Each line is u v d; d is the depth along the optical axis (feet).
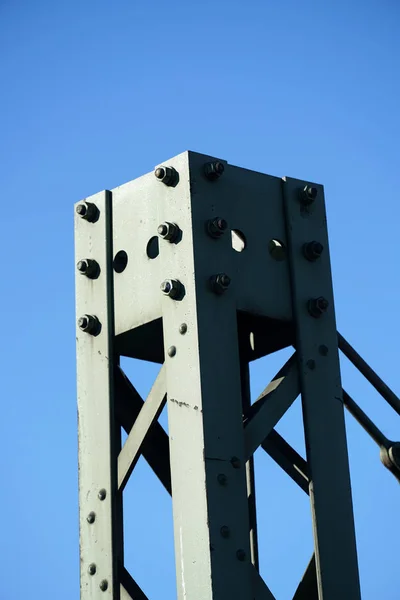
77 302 29.17
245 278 27.07
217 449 24.95
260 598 24.44
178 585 24.54
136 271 27.91
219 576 24.11
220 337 25.90
